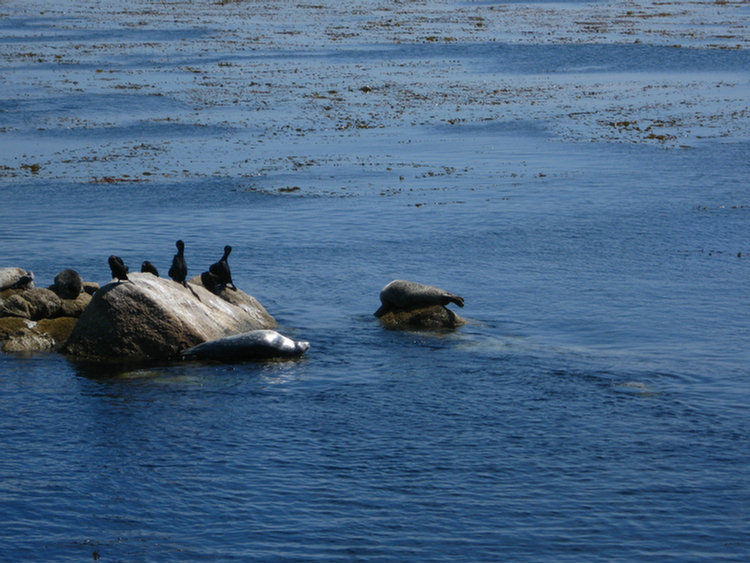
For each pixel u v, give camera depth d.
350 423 56.44
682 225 111.19
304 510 45.75
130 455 51.72
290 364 67.50
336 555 41.97
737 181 134.12
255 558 41.72
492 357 68.69
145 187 132.38
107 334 69.12
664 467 50.22
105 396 60.78
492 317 79.25
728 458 51.28
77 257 96.38
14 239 103.81
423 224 112.88
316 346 71.81
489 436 54.44
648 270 93.50
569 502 46.44
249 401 60.00
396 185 134.75
